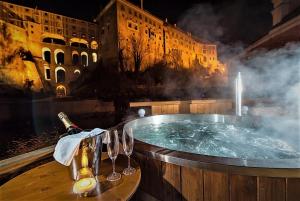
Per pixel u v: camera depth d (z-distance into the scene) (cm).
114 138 102
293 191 100
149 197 147
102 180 95
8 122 841
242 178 106
